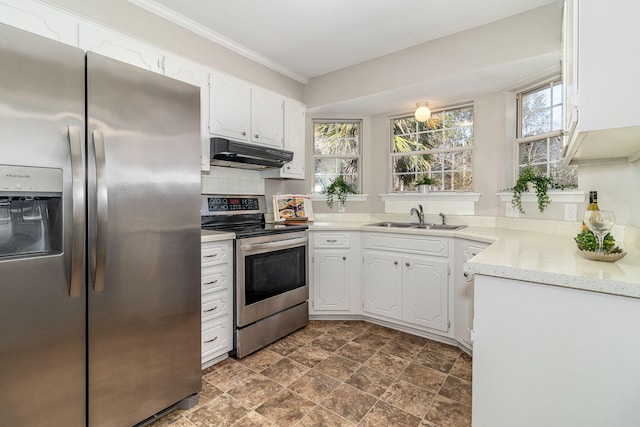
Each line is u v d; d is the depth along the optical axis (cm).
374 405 172
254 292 232
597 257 122
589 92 96
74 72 125
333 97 319
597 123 95
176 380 163
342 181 347
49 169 119
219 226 274
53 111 120
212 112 243
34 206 127
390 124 352
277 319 250
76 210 124
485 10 217
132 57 198
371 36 253
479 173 290
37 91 116
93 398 134
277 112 298
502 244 169
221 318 216
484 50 233
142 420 151
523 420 112
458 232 234
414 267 257
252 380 196
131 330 145
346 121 360
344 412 166
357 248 288
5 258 113
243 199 301
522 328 112
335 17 229
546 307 108
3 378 112
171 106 158
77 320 128
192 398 171
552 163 244
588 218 129
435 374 202
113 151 136
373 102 313
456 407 170
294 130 317
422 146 333
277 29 244
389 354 229
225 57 265
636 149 143
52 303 122
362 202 356
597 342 100
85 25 178
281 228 257
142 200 147
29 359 117
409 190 341
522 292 112
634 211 169
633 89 91
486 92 282
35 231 127
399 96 295
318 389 187
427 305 251
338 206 355
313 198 352
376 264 278
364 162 358
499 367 116
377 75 289
